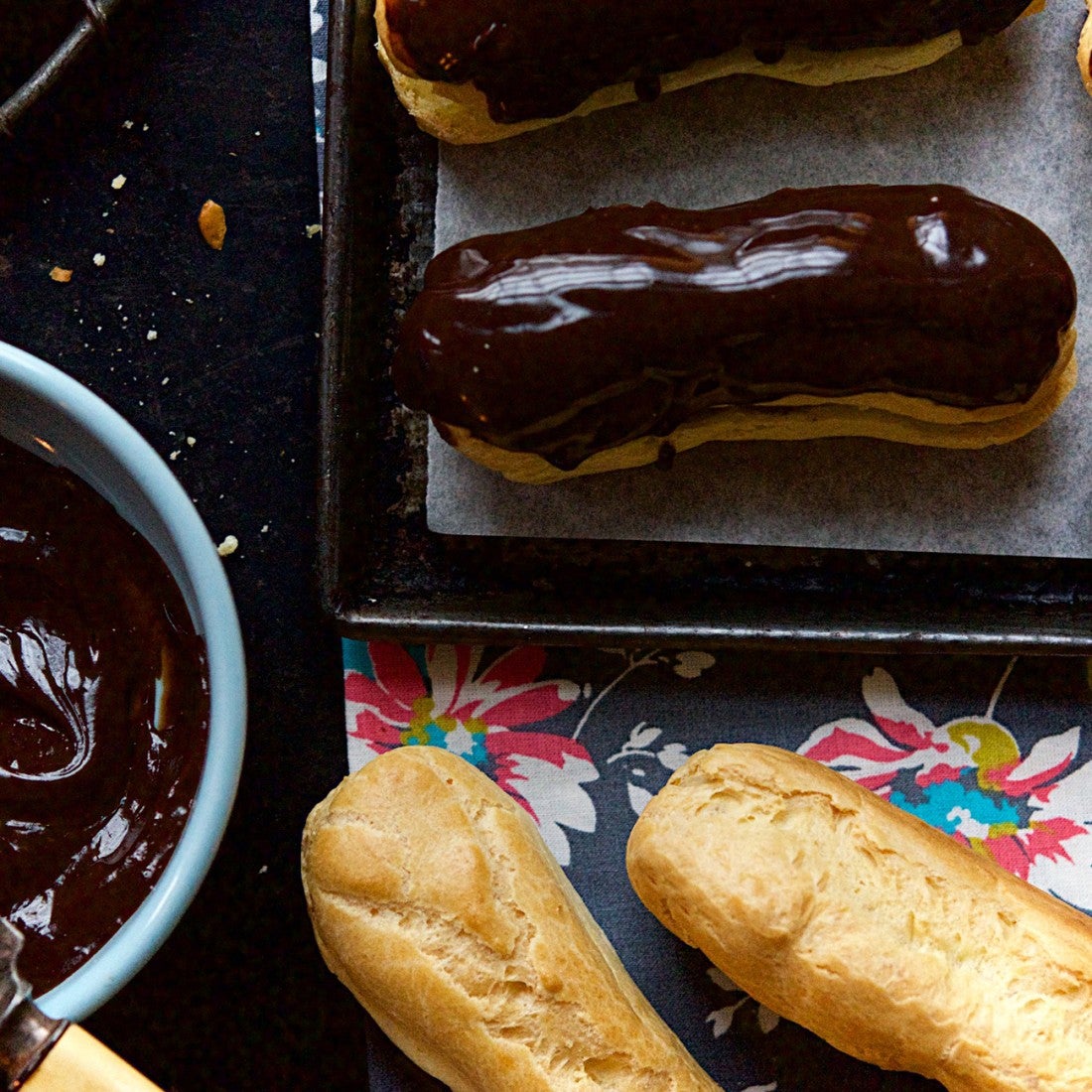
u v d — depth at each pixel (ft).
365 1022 1.72
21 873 1.66
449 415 1.65
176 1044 1.71
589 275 1.63
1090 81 1.73
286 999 1.72
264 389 1.76
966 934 1.63
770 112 1.75
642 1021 1.64
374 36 1.73
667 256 1.63
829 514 1.72
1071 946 1.63
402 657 1.72
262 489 1.75
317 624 1.74
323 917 1.64
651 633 1.68
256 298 1.77
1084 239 1.74
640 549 1.72
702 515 1.72
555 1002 1.61
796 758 1.68
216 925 1.72
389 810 1.64
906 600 1.72
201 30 1.77
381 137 1.74
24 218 1.76
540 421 1.64
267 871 1.73
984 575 1.73
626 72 1.70
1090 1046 1.61
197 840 1.58
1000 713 1.73
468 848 1.63
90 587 1.69
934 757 1.73
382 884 1.63
